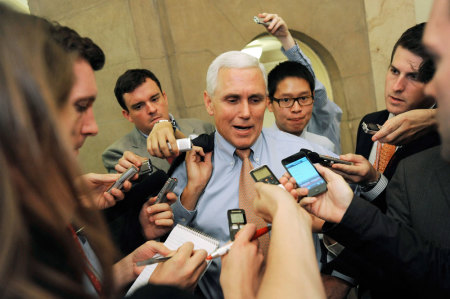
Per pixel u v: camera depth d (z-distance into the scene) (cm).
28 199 30
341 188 88
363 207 84
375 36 316
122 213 113
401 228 84
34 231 31
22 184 30
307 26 296
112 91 261
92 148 278
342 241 87
